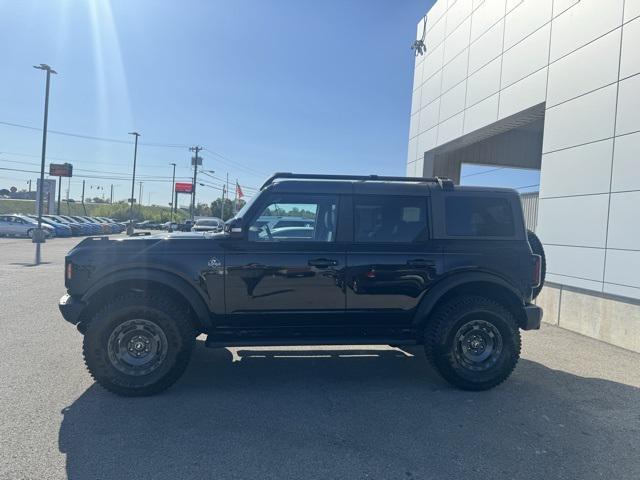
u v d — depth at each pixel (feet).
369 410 14.58
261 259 15.93
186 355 15.47
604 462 11.68
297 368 18.61
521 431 13.32
